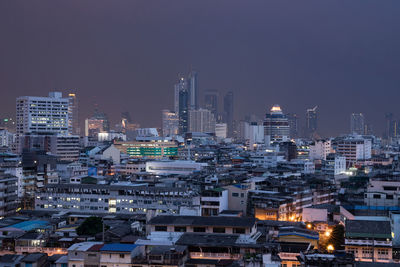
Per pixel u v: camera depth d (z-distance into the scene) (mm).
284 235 157375
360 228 159375
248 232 156125
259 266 133000
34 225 182375
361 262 130750
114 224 180750
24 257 142625
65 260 143250
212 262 138875
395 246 156000
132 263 136875
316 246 157375
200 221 161250
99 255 139375
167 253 136375
